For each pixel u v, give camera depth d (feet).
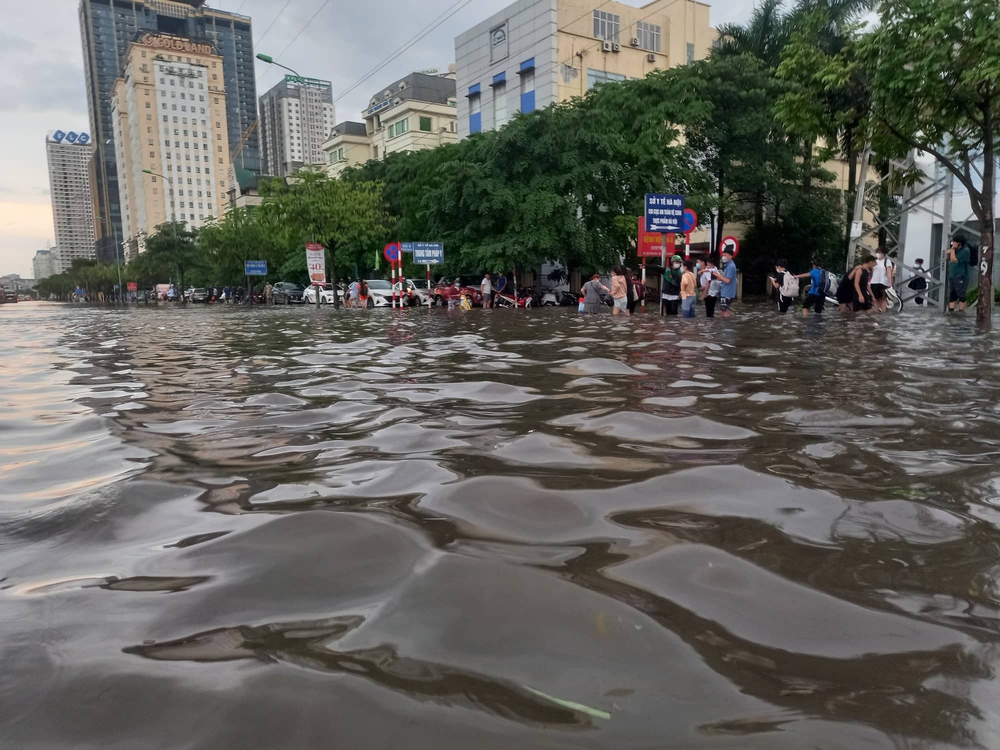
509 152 86.33
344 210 90.38
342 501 7.20
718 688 3.70
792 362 20.17
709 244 107.45
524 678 3.81
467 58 140.56
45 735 3.39
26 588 5.17
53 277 484.33
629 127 91.56
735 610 4.62
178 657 4.08
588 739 3.28
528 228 82.28
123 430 11.76
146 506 7.23
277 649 4.15
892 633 4.33
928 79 30.53
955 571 5.28
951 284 47.34
